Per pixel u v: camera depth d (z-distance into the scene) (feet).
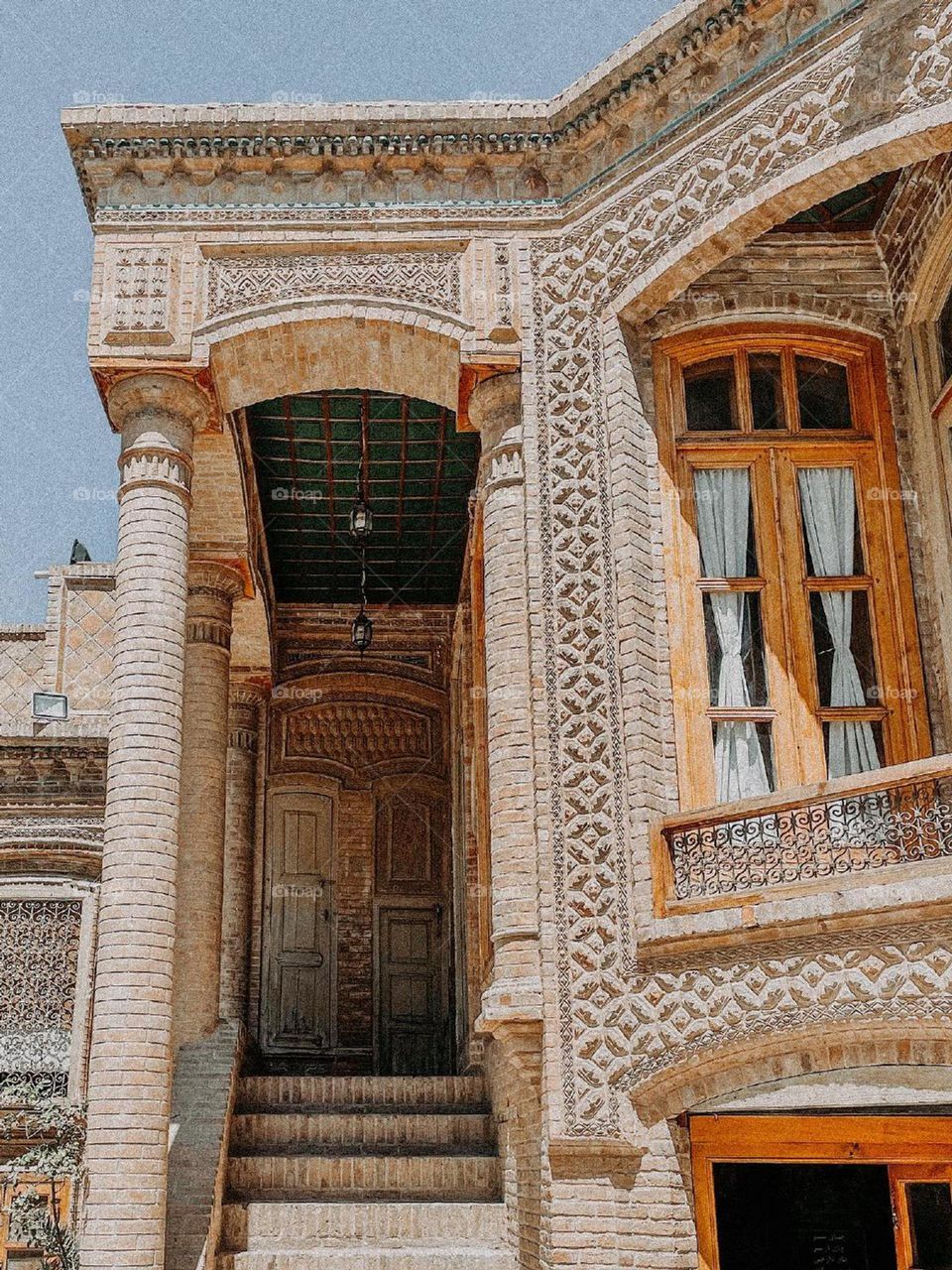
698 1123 28.71
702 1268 27.66
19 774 45.29
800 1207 28.86
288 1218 33.30
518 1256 31.76
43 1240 33.12
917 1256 27.91
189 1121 34.47
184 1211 31.24
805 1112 28.60
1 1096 40.93
